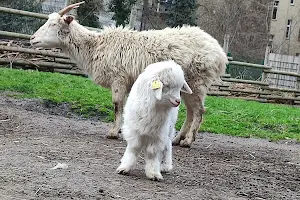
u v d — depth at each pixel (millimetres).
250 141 4688
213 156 3791
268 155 4070
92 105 5016
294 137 5023
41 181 2697
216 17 15977
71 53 4102
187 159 3586
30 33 7242
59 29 4047
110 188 2707
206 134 4781
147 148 2920
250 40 16656
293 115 6262
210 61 3949
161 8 13203
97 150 3482
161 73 2766
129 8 10375
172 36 3977
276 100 8336
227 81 7762
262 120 5578
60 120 4457
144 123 2855
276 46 20234
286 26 20500
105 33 4055
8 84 5301
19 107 4703
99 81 4051
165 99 2783
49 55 6625
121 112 3990
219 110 5848
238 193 2930
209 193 2852
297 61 10188
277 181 3299
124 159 2973
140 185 2812
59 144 3539
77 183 2725
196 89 3973
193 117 4023
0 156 3078
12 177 2709
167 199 2664
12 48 6395
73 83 5855
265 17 16875
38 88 5328
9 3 8016
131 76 3973
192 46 3953
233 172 3379
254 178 3295
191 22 12062
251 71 8766
